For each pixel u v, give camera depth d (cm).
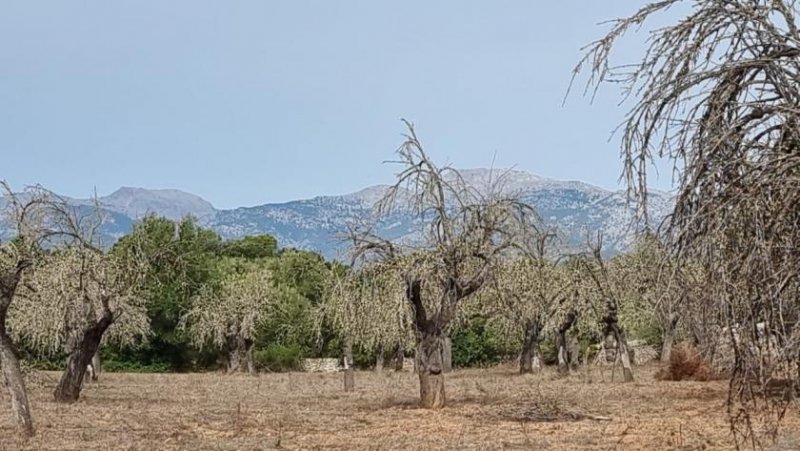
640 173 551
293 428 1666
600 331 3525
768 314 492
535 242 2128
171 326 5053
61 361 4134
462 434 1545
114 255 2273
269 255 6234
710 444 1309
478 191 1983
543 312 3341
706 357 561
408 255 1986
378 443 1432
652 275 572
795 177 480
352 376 2909
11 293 1552
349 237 2003
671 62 539
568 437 1474
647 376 3275
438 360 2041
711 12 529
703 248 514
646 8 554
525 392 2417
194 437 1532
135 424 1755
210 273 5141
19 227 1950
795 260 488
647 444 1364
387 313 2014
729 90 524
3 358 1528
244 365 4791
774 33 507
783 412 544
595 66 566
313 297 5462
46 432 1584
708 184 517
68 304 2209
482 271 1992
